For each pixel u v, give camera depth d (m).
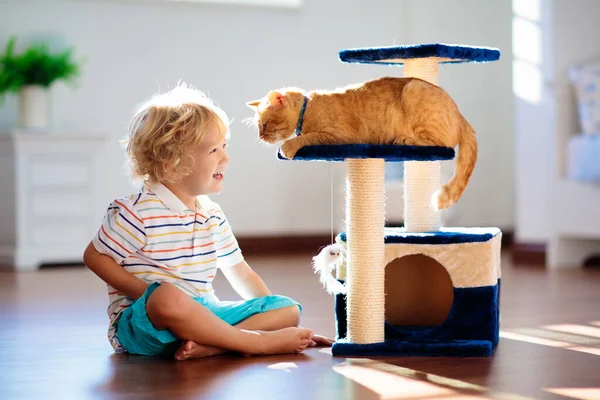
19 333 2.30
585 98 4.22
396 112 1.90
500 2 5.76
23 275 4.00
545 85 4.39
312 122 1.95
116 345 1.97
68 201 4.48
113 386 1.61
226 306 1.99
